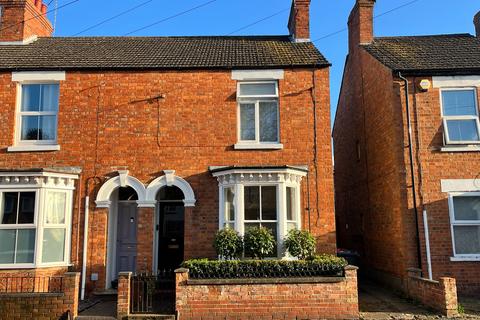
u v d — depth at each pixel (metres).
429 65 12.81
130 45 14.94
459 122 12.45
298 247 10.53
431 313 9.64
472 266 11.63
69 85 12.52
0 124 12.27
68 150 12.16
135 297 9.79
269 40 15.49
